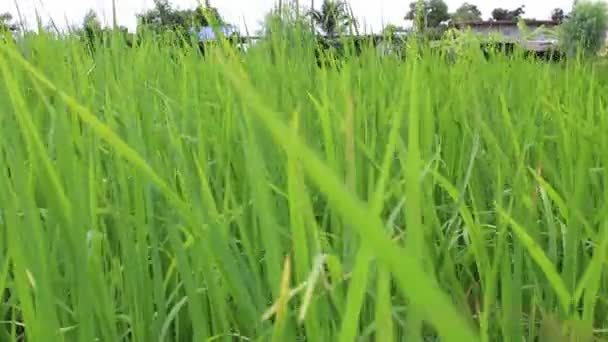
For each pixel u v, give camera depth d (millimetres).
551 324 505
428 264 529
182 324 725
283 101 1075
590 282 495
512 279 663
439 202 1071
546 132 1347
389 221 562
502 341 658
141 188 605
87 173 618
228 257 484
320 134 1116
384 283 302
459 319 179
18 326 812
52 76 886
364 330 535
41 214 743
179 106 1224
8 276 669
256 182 430
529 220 705
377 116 1159
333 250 633
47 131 852
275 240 419
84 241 461
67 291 618
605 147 849
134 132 665
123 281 706
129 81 1033
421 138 936
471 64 1762
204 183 606
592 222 767
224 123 1001
